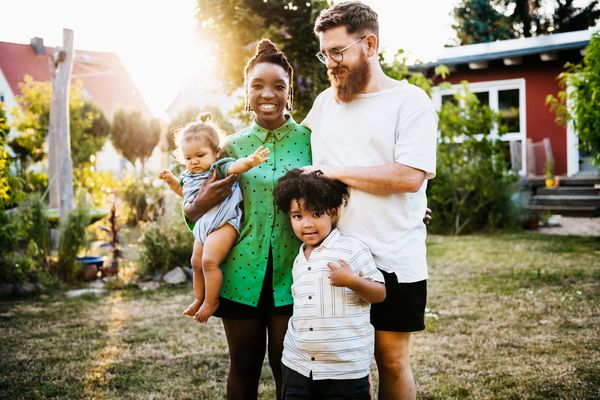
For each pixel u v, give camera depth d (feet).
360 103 7.93
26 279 22.16
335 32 7.55
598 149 28.86
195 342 15.23
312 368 7.47
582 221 39.22
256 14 21.07
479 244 30.45
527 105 45.73
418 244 8.03
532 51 42.80
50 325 17.07
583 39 44.83
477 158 35.60
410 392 8.12
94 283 23.43
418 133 7.57
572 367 12.53
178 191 9.21
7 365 13.53
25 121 53.78
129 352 14.44
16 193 23.57
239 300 8.38
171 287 22.56
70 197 34.40
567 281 20.88
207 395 11.69
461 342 14.44
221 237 8.30
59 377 12.75
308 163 8.66
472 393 11.39
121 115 73.15
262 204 8.36
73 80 107.96
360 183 7.54
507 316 16.62
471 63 45.52
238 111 24.84
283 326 8.54
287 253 8.41
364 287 7.28
